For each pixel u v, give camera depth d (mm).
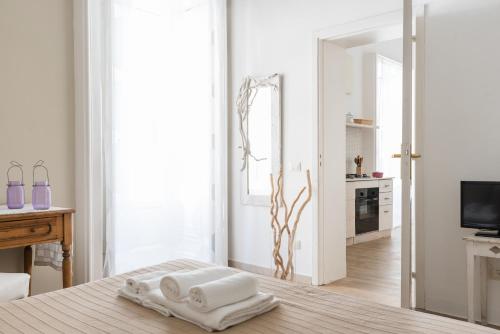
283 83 3945
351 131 6320
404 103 2562
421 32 3004
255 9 4180
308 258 3754
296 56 3838
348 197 5383
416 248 3062
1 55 2885
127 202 3516
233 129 4422
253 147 4191
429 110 2988
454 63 2873
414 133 3047
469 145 2820
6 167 2914
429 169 2998
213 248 4234
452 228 2898
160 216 3764
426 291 3027
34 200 2607
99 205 3271
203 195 4109
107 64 3320
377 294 3383
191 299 1377
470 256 2613
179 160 3906
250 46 4230
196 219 4047
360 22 3379
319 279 3662
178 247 3889
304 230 3787
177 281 1441
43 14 3092
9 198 2639
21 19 2980
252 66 4219
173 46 3861
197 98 4047
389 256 4832
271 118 4004
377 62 6582
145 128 3648
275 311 1453
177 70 3891
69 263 2689
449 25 2887
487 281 2754
